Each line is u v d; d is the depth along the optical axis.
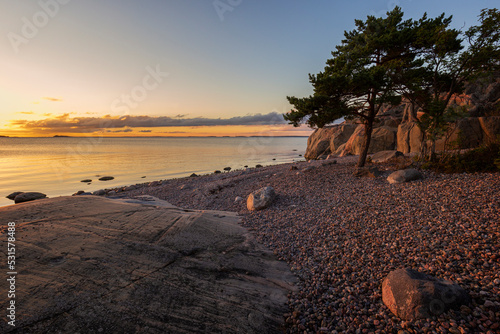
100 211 6.97
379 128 26.47
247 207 10.27
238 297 4.19
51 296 3.53
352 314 3.70
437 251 4.66
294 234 6.82
